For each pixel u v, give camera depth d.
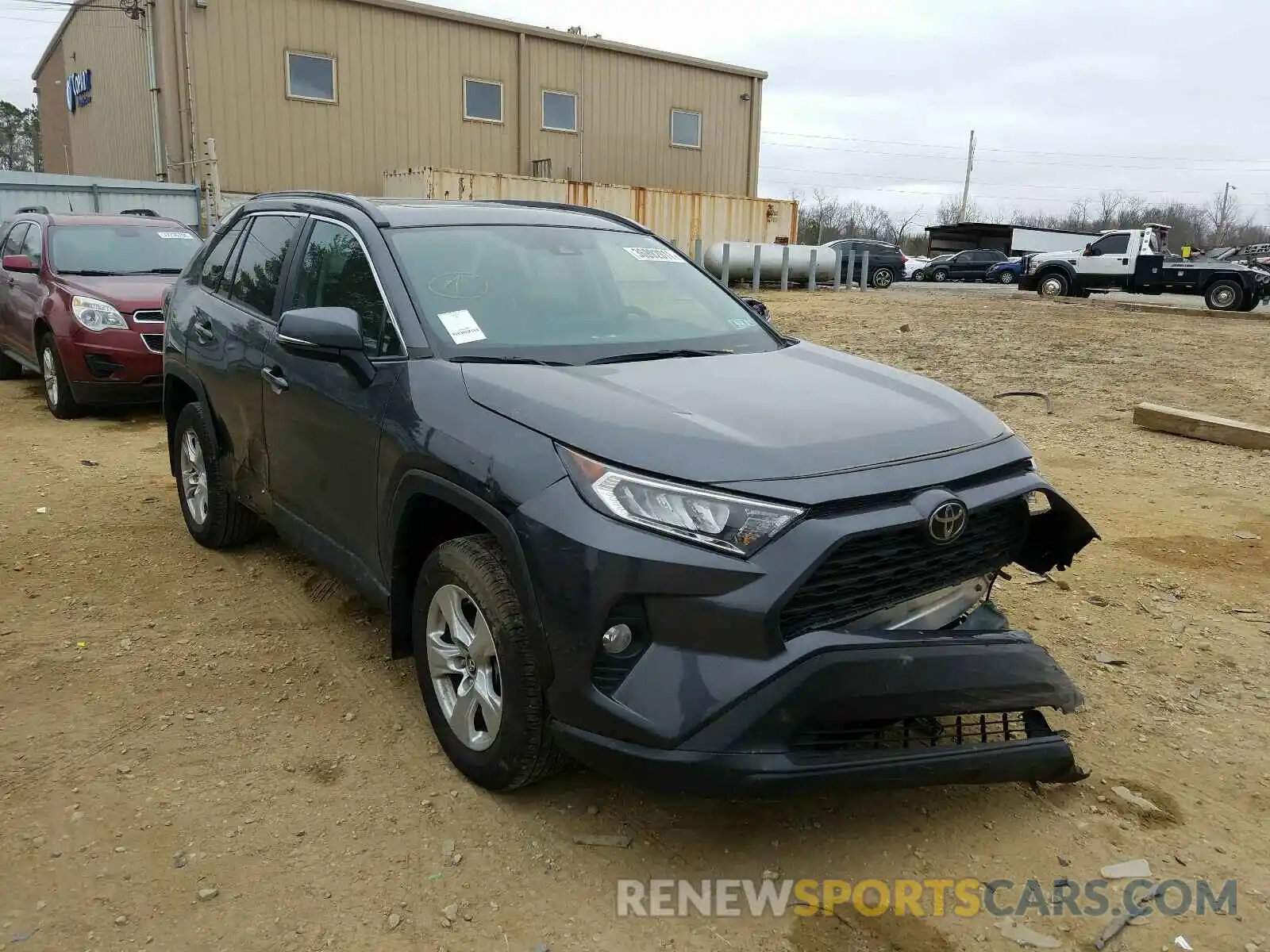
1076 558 5.18
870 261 32.12
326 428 3.61
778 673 2.42
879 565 2.64
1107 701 3.69
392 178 21.00
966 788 3.13
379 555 3.37
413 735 3.37
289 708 3.55
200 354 4.77
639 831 2.88
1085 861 2.79
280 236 4.41
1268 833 2.92
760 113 29.19
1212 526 5.71
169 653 3.96
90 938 2.42
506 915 2.54
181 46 19.73
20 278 9.52
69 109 26.47
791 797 2.45
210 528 4.95
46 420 8.65
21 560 4.98
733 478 2.49
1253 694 3.76
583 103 25.53
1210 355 12.38
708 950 2.43
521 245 3.92
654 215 24.33
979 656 2.71
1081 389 10.11
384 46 22.19
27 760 3.18
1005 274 40.97
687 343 3.71
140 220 9.95
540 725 2.74
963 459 2.84
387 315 3.44
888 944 2.46
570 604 2.51
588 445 2.60
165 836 2.81
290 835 2.83
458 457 2.85
